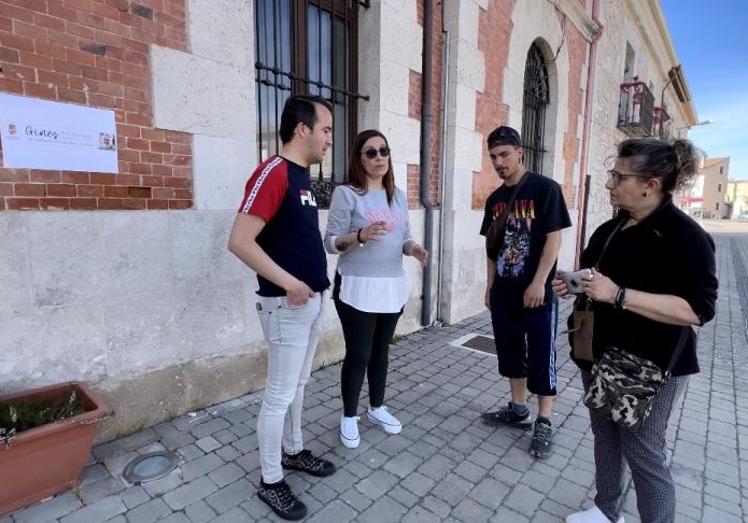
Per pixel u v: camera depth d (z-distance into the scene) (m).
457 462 2.54
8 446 1.86
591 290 1.61
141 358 2.65
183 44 2.63
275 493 2.09
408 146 4.48
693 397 3.56
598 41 8.77
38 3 2.10
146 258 2.59
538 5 6.37
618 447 1.90
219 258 2.93
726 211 76.75
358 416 3.03
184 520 2.01
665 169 1.52
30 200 2.17
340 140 4.14
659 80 17.27
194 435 2.68
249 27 2.94
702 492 2.36
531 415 3.11
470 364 4.04
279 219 1.89
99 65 2.32
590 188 9.59
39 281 2.21
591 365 1.83
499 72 5.62
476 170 5.36
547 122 7.45
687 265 1.49
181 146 2.69
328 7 3.87
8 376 2.17
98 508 2.06
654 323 1.61
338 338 3.99
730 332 5.51
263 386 3.34
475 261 5.62
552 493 2.30
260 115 3.43
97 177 2.37
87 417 2.05
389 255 2.53
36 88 2.13
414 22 4.36
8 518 1.96
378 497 2.22
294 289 1.76
